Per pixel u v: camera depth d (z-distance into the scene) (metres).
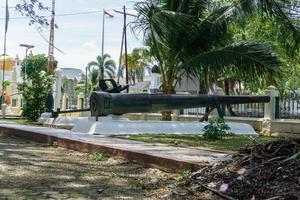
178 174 7.04
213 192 5.57
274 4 14.21
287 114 17.22
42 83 24.73
